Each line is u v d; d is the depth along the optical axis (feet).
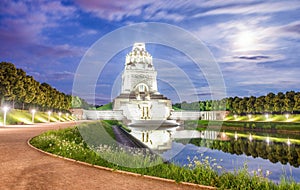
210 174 21.33
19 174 21.44
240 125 169.17
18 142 42.55
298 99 202.59
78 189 17.99
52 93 233.14
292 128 134.31
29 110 174.50
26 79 159.74
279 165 46.70
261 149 70.69
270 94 235.81
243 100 257.75
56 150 33.24
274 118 218.38
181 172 22.17
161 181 21.02
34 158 29.04
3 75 132.36
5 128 80.53
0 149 34.19
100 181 20.33
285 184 20.36
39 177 20.75
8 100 135.74
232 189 18.88
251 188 19.34
